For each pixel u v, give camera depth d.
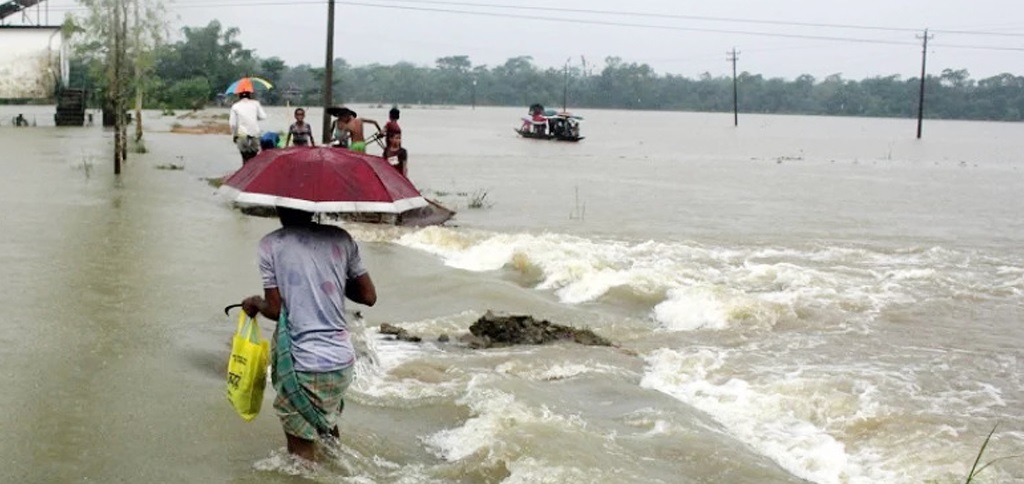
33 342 7.52
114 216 14.38
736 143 61.06
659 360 8.30
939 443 6.34
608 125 100.62
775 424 6.78
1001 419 6.91
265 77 109.69
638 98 195.88
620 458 5.75
